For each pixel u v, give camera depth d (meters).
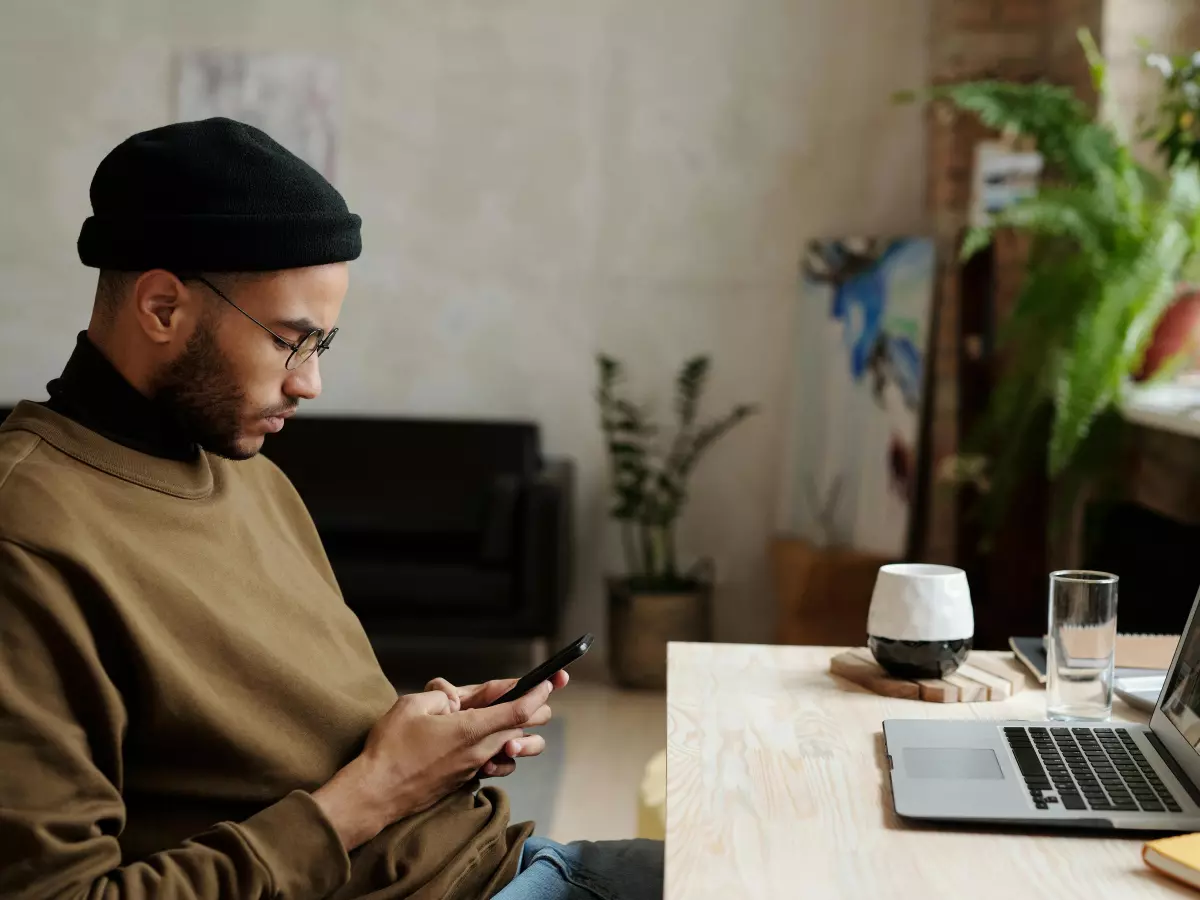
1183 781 1.22
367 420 4.76
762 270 4.81
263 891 1.13
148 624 1.17
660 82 4.79
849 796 1.24
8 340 4.86
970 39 4.45
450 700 1.46
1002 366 4.21
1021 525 4.05
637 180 4.82
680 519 4.90
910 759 1.29
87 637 1.10
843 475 4.57
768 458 4.84
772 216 4.79
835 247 4.65
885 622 1.59
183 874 1.10
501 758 1.40
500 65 4.80
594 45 4.79
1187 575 2.49
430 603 4.27
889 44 4.73
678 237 4.82
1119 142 3.41
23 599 1.08
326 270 1.27
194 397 1.25
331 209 1.27
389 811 1.26
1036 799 1.18
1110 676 1.46
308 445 4.72
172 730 1.17
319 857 1.16
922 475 4.54
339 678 1.36
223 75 4.79
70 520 1.14
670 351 4.85
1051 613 1.48
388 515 4.63
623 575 4.91
